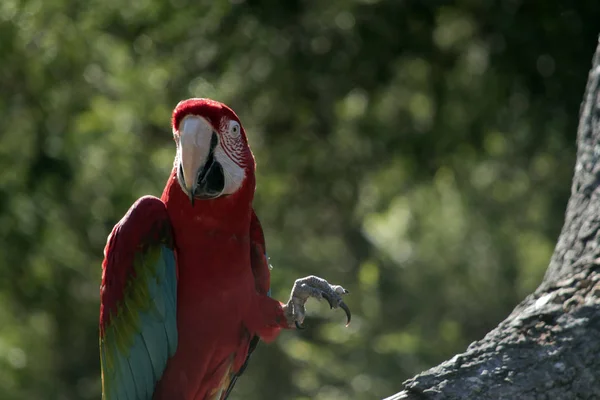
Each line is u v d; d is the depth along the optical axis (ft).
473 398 14.51
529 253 38.11
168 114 47.03
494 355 14.90
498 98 50.26
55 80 45.50
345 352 38.86
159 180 45.68
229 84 50.83
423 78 52.90
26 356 43.98
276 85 52.26
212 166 16.97
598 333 14.83
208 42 51.21
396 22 50.83
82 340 50.34
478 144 50.83
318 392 38.78
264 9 51.39
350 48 51.60
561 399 14.53
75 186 45.50
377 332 38.37
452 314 38.06
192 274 17.44
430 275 38.17
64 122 45.65
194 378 17.88
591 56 50.01
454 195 41.09
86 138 43.75
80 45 44.86
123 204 44.86
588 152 17.52
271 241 47.44
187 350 17.66
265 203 51.78
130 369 17.94
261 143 53.52
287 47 51.90
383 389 36.83
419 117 53.31
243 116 53.98
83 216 46.21
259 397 43.27
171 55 50.98
